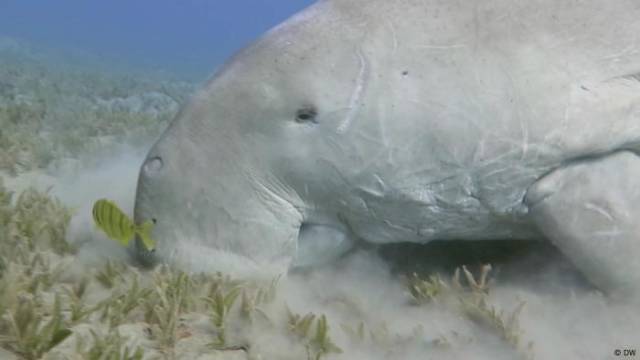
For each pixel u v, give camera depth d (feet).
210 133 9.58
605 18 9.37
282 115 9.28
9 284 8.31
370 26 9.49
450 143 8.96
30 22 183.01
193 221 9.48
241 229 9.39
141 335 8.14
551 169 9.04
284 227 9.57
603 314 9.07
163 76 69.41
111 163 20.25
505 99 8.87
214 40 260.21
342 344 8.63
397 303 10.07
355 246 10.49
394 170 9.12
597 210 8.78
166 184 9.57
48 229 11.51
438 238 9.97
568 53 9.05
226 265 9.36
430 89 9.01
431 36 9.25
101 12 372.99
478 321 9.32
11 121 25.31
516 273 10.78
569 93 8.87
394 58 9.19
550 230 9.13
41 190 16.03
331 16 9.87
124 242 8.09
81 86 44.75
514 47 9.04
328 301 9.78
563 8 9.39
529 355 8.42
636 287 8.84
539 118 8.82
